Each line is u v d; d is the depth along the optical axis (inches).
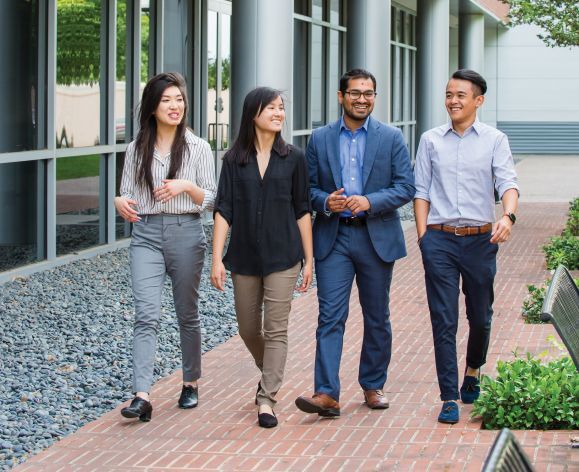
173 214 231.8
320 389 230.2
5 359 295.0
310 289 426.0
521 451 95.0
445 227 228.1
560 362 251.8
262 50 454.6
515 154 1657.2
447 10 952.9
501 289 432.5
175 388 264.2
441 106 954.7
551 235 646.5
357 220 232.8
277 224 226.1
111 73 510.3
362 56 609.0
